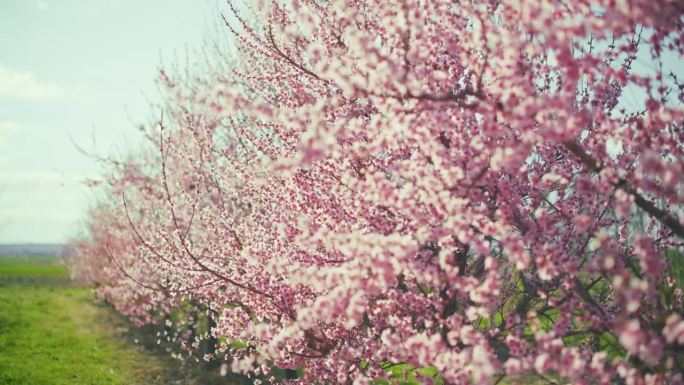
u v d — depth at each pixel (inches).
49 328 831.7
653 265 138.9
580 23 126.7
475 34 152.2
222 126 432.5
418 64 175.5
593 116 155.5
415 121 159.3
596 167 151.7
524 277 210.1
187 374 530.9
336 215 226.2
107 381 528.4
